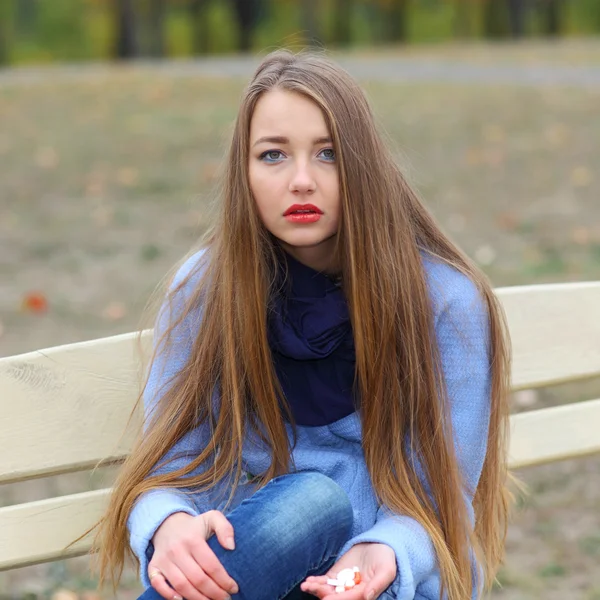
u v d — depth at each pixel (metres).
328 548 2.34
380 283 2.52
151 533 2.36
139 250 8.66
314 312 2.59
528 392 5.69
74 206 10.43
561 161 12.16
